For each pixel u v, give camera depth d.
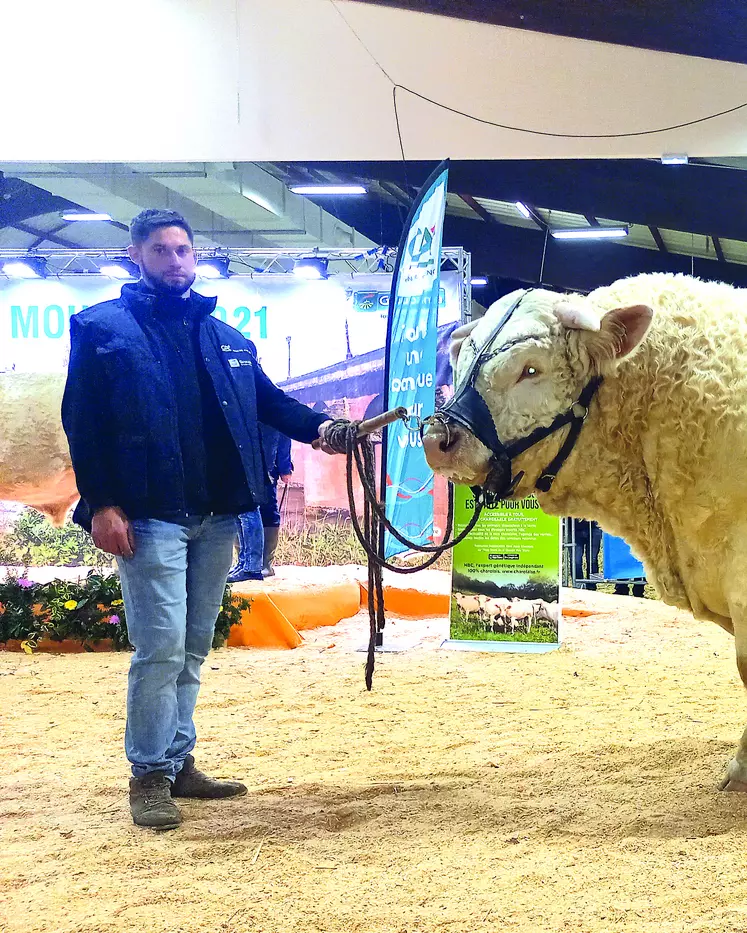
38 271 9.93
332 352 9.82
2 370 9.88
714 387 3.25
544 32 9.30
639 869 2.67
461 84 9.48
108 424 3.30
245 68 9.46
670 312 3.43
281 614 7.52
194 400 3.47
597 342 3.34
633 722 4.62
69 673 6.39
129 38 9.39
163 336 3.47
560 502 3.63
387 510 7.23
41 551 10.00
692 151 9.36
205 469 3.48
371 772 3.85
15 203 15.65
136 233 3.48
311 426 3.71
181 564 3.38
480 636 7.41
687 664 6.38
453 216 17.70
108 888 2.64
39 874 2.77
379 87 9.49
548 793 3.45
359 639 7.69
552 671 6.20
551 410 3.35
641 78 9.30
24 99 9.40
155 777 3.28
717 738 4.21
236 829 3.12
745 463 3.19
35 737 4.59
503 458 3.30
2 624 7.39
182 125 9.48
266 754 4.21
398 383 7.10
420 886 2.59
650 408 3.39
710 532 3.31
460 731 4.55
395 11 9.41
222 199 15.31
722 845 2.85
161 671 3.28
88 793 3.65
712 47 9.03
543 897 2.49
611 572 11.05
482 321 3.55
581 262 17.48
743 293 3.53
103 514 3.23
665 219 12.31
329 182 15.15
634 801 3.30
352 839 3.01
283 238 17.34
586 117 9.42
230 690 5.70
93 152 9.48
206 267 9.95
